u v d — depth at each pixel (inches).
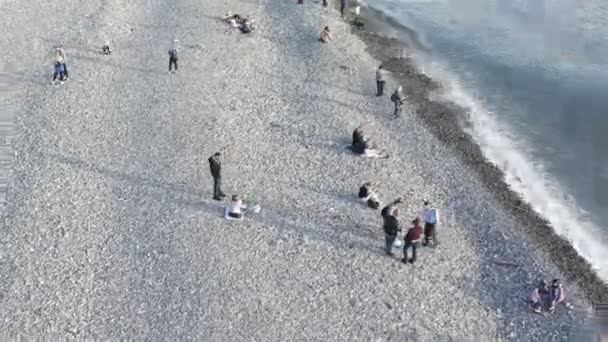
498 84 1820.9
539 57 1948.8
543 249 1237.1
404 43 2050.9
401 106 1659.7
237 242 1219.2
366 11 2283.5
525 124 1644.9
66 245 1218.6
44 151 1483.8
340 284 1132.5
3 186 1378.0
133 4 2202.3
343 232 1245.1
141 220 1277.1
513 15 2214.6
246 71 1800.0
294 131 1552.7
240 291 1116.5
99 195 1346.0
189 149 1478.8
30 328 1051.3
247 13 2138.3
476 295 1115.3
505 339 1037.2
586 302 1115.3
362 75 1820.9
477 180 1421.0
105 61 1847.9
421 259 1185.4
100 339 1033.5
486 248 1221.1
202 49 1899.6
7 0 2252.7
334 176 1402.6
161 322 1063.0
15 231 1255.5
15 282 1139.3
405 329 1050.7
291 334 1040.8
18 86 1740.9
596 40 2022.6
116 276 1150.3
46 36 1995.6
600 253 1246.3
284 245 1214.3
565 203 1381.6
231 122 1577.3
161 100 1664.6
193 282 1134.4
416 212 1301.7
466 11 2268.7
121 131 1547.7
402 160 1469.0
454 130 1600.6
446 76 1862.7
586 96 1750.7
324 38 1958.7
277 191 1354.6
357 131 1467.8
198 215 1284.4
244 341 1029.2
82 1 2237.9
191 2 2202.3
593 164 1501.0
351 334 1042.1
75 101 1664.6
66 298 1106.1
